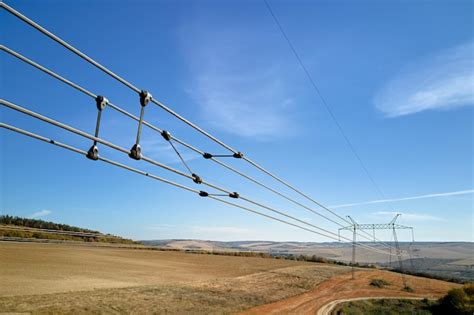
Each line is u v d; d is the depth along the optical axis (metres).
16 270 52.50
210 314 42.38
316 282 83.31
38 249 76.38
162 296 49.06
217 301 50.44
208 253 142.50
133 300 44.12
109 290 47.81
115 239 123.75
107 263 74.75
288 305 54.16
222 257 126.62
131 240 135.88
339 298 65.75
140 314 38.56
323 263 142.50
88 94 7.98
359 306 60.34
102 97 8.14
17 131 7.11
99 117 8.26
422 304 67.38
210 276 77.19
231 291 60.66
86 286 48.38
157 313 39.91
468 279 115.31
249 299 54.84
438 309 64.00
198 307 45.28
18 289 40.91
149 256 101.31
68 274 55.38
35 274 51.47
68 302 38.19
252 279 78.75
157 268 79.00
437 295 77.75
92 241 102.06
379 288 82.62
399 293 77.69
